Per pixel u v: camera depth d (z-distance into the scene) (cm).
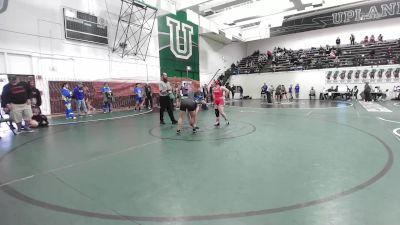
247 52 2994
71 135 656
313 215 233
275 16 1909
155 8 1401
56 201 274
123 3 1420
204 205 257
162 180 328
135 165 394
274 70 2361
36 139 614
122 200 273
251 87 2497
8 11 965
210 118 941
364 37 2341
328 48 2322
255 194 280
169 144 531
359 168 355
